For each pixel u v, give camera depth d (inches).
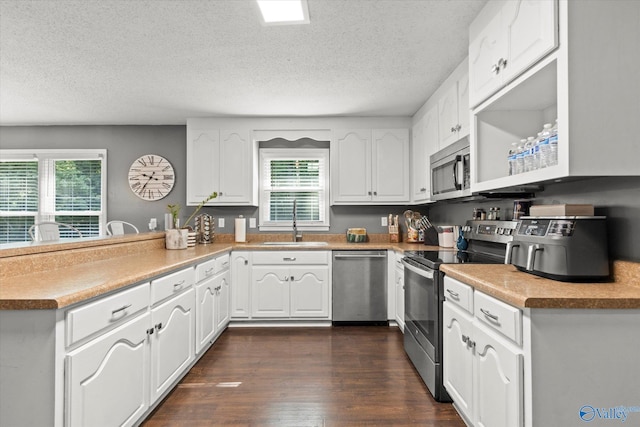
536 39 60.7
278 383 98.7
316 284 152.9
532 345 51.0
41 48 101.4
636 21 54.8
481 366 65.1
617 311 50.9
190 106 153.3
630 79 54.8
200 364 112.1
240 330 149.0
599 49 54.8
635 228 59.5
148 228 184.5
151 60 109.3
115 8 82.4
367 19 87.5
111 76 121.6
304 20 86.9
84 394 55.8
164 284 84.7
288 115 165.3
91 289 57.4
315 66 114.2
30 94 139.0
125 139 185.9
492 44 76.5
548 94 73.1
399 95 139.7
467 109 105.3
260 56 107.0
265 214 181.2
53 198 186.2
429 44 100.0
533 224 68.6
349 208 180.2
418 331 103.0
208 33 93.9
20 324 51.6
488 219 110.6
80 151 185.6
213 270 124.1
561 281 61.9
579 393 50.8
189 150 167.6
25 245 75.4
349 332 144.6
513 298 52.6
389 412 83.7
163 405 87.0
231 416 82.1
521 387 52.3
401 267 137.4
